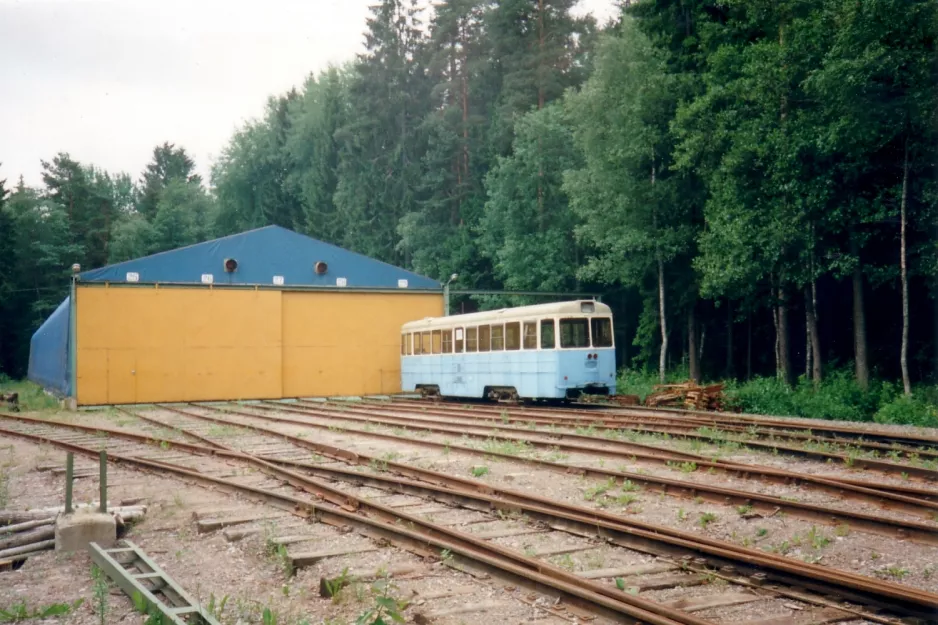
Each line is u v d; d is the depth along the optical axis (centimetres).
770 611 621
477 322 2905
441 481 1237
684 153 3369
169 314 3388
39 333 5756
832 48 2564
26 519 983
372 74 7006
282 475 1322
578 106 4056
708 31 3397
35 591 748
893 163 2711
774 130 2831
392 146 6938
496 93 6400
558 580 689
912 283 3138
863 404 2664
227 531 941
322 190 7781
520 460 1407
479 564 738
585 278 4091
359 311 3741
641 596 643
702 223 3800
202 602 703
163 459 1620
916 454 1427
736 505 998
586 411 2391
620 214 3828
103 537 914
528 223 5019
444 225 6216
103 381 3269
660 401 2694
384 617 630
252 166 8681
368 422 2247
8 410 3191
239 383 3478
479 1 6475
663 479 1110
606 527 848
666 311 4366
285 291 3616
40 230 7950
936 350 3148
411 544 834
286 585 745
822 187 2741
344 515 945
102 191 9800
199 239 8750
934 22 2355
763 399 2684
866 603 614
